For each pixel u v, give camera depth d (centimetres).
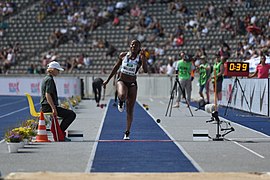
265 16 6725
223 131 2566
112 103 4981
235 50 6444
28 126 2316
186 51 6688
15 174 1463
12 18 7612
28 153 1883
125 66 2206
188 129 2694
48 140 2195
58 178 1409
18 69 7019
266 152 1909
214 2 7112
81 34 7206
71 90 5975
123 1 7475
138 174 1467
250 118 3366
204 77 4275
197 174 1466
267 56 4003
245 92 3853
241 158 1778
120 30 7169
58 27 7406
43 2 7700
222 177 1429
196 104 4775
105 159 1750
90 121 3172
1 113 3981
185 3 7256
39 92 6381
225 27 6781
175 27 7019
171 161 1714
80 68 6819
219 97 4191
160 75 6094
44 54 7112
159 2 7350
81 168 1591
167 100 5481
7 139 1911
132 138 2320
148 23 7119
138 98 5884
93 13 7431
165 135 2433
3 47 7344
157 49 6738
